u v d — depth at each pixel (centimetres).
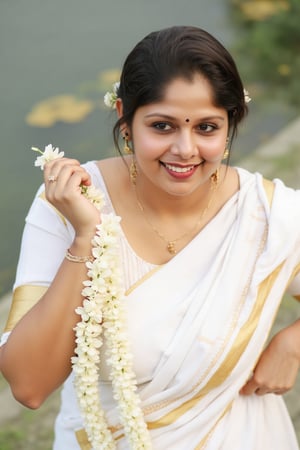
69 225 185
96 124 587
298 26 707
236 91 167
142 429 177
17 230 479
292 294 204
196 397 184
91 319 170
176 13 788
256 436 195
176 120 164
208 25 762
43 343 172
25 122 593
